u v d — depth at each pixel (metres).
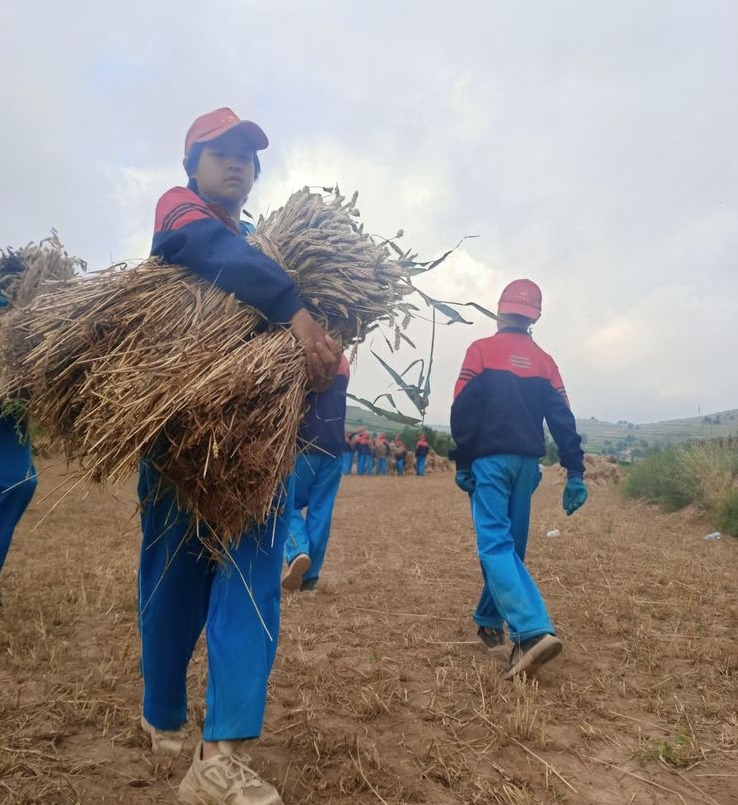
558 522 10.55
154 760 2.54
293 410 2.17
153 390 2.08
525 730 2.85
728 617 4.78
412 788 2.40
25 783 2.34
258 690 2.22
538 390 4.07
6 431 3.70
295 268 2.50
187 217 2.37
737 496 9.50
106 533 8.65
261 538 2.29
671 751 2.71
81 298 2.36
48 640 3.94
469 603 5.31
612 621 4.70
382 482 26.86
